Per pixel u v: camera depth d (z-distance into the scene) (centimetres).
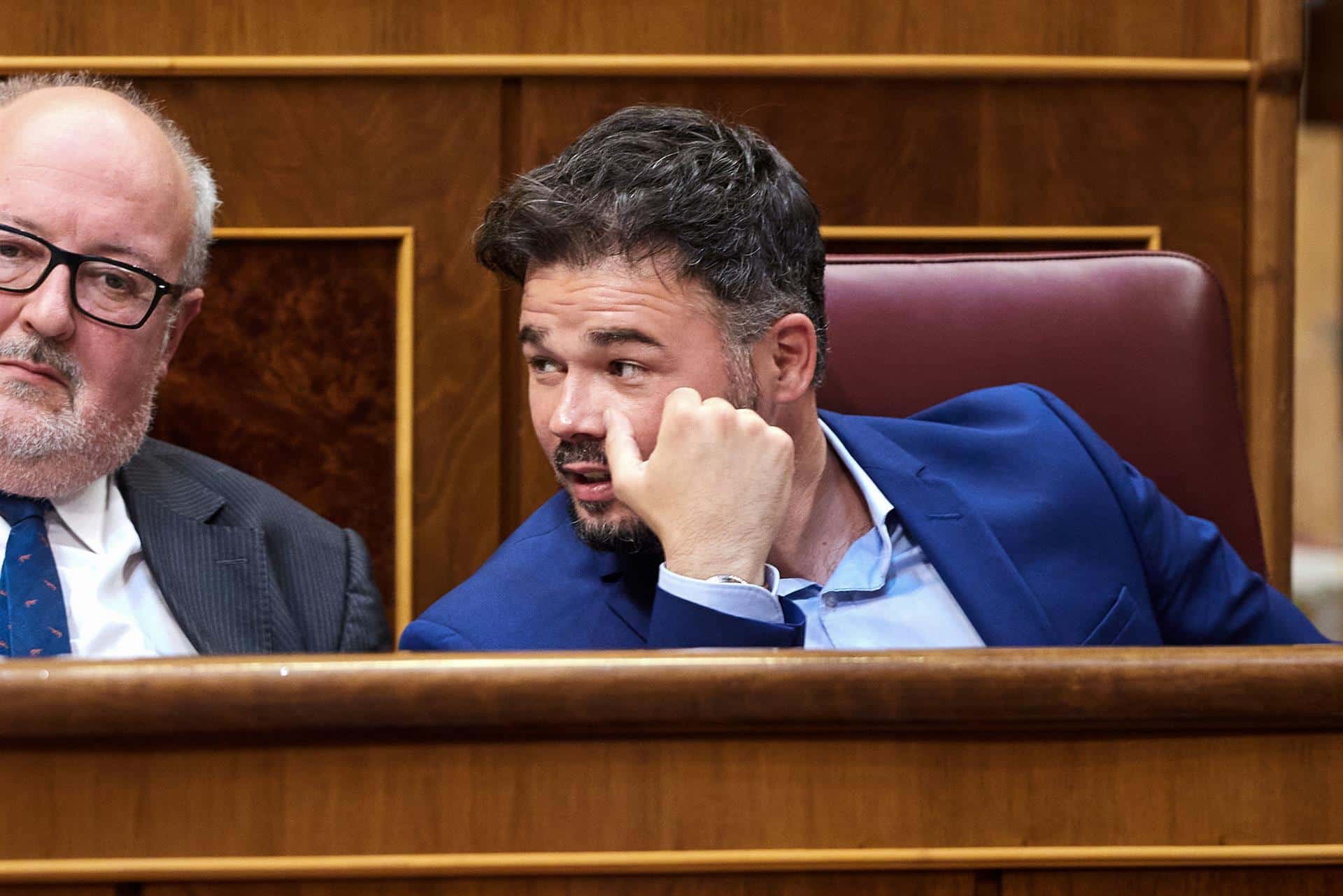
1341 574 1514
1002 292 552
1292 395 632
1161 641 498
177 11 599
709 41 615
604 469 420
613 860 261
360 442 612
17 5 594
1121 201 634
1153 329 549
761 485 390
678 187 410
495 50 611
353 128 611
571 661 260
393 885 263
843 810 267
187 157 526
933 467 493
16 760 257
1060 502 486
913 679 262
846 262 557
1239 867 276
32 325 468
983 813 270
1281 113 626
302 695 254
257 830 259
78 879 257
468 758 262
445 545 617
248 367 609
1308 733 276
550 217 408
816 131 624
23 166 473
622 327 409
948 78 626
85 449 480
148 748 259
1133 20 627
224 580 502
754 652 265
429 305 614
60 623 466
